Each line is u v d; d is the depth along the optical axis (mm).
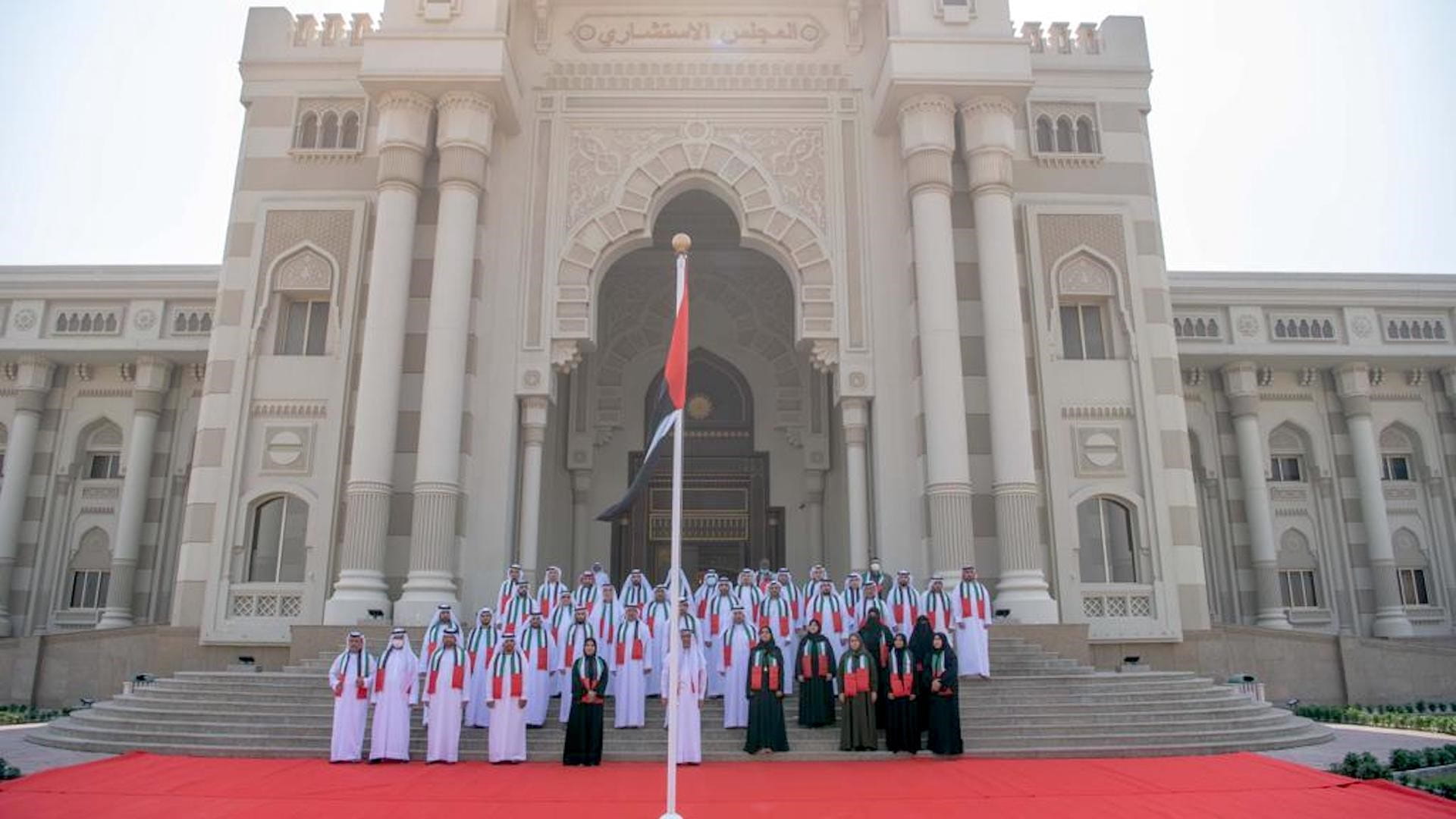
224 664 16016
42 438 25047
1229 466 25859
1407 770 10344
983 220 17250
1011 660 14422
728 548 22156
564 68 18719
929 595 13711
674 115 18578
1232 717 12781
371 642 14625
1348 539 25672
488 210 17828
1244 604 24938
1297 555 25703
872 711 11391
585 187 18234
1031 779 9992
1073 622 16188
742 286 23297
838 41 19109
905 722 11391
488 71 16859
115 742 12023
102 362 25203
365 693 11266
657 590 13719
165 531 24297
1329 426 26375
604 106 18594
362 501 15695
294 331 17812
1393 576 24984
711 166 18375
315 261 17688
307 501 16625
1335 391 26516
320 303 17984
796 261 18000
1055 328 17859
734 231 23016
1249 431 25578
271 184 18062
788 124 18641
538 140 18422
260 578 16656
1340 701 18391
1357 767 10320
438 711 11156
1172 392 17734
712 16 19109
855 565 16953
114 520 24781
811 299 17828
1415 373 26719
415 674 11602
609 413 22562
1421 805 8703
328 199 17906
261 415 17078
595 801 8875
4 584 23766
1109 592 16703
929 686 11531
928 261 16875
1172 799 8969
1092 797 9070
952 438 16172
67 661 18062
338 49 18688
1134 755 11578
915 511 16984
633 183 18266
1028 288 17984
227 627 16047
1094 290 18094
